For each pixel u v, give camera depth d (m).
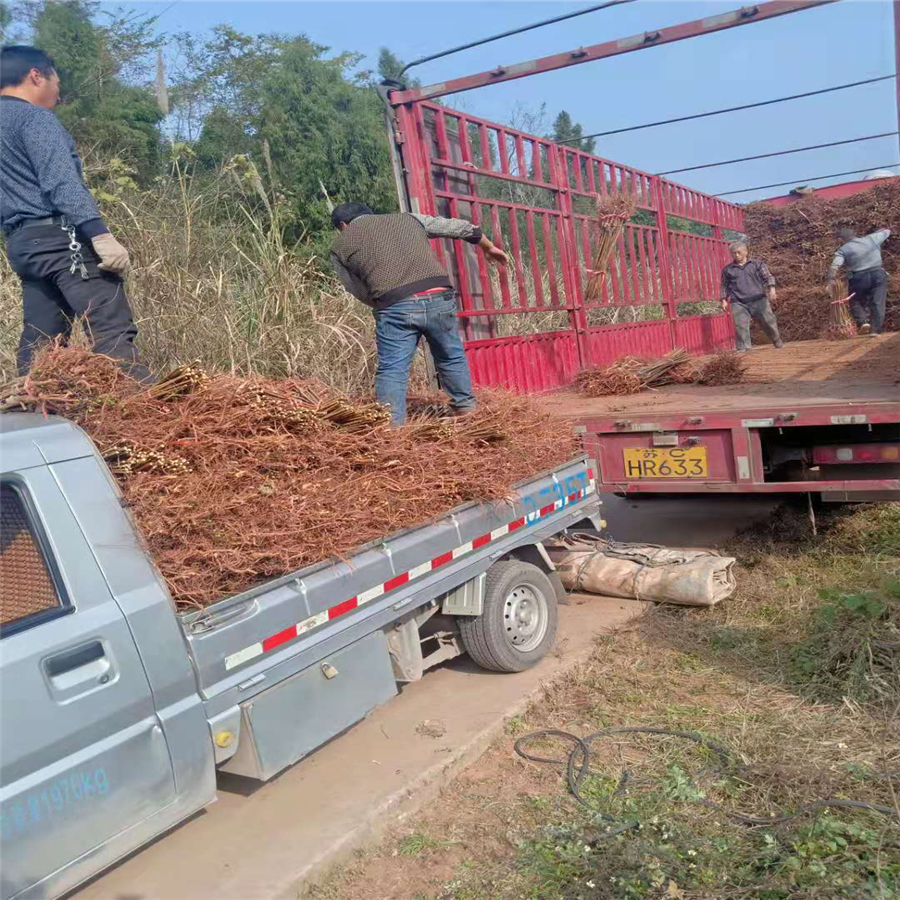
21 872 2.43
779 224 15.45
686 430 5.72
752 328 15.08
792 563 6.12
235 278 7.26
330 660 3.50
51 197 4.07
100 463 3.02
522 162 7.53
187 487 3.21
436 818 3.57
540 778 3.80
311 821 3.43
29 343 4.43
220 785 3.79
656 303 9.91
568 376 7.88
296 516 3.42
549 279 7.78
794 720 3.99
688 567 5.58
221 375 3.91
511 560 4.80
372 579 3.70
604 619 5.43
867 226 14.87
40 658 2.54
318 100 12.50
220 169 8.19
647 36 5.85
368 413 4.06
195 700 2.94
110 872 3.19
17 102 4.13
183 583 3.01
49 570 2.68
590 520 5.65
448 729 4.15
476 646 4.59
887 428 5.45
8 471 2.70
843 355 8.93
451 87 6.17
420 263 5.14
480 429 4.78
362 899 3.08
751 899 2.79
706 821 3.27
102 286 4.32
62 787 2.54
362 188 12.69
